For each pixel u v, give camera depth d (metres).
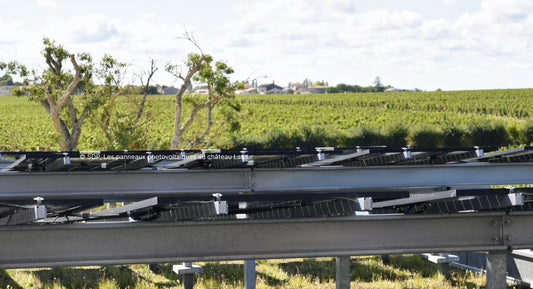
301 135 39.84
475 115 60.34
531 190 5.12
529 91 82.88
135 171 8.29
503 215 5.42
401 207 5.48
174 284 8.53
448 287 8.52
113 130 24.89
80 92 24.81
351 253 5.23
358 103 70.94
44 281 8.30
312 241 5.19
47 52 22.88
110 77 24.30
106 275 8.77
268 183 8.59
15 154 8.79
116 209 5.01
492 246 5.42
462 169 9.27
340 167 8.81
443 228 5.36
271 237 5.14
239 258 5.08
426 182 9.12
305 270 9.41
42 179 8.17
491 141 44.19
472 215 5.34
